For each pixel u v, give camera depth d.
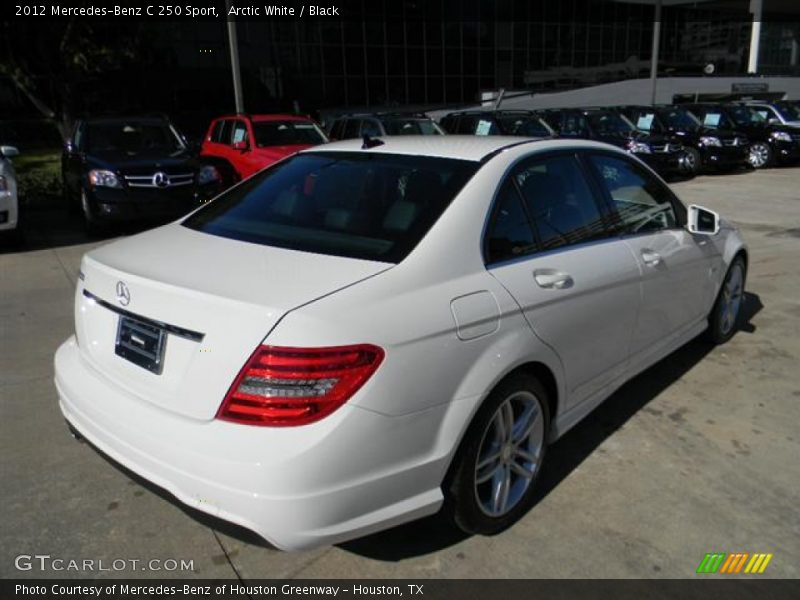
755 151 18.88
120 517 2.96
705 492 3.17
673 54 43.75
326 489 2.14
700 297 4.41
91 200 9.20
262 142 11.93
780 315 5.75
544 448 3.04
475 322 2.52
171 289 2.37
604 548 2.78
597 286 3.17
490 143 3.30
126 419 2.42
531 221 3.02
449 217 2.69
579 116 17.34
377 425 2.21
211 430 2.19
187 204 9.53
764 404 4.08
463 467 2.56
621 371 3.61
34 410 3.96
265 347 2.13
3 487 3.16
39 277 7.17
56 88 15.48
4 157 8.98
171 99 27.00
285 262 2.54
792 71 49.22
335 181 3.17
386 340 2.24
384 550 2.75
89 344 2.79
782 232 9.55
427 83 34.50
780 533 2.88
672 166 16.06
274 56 29.84
